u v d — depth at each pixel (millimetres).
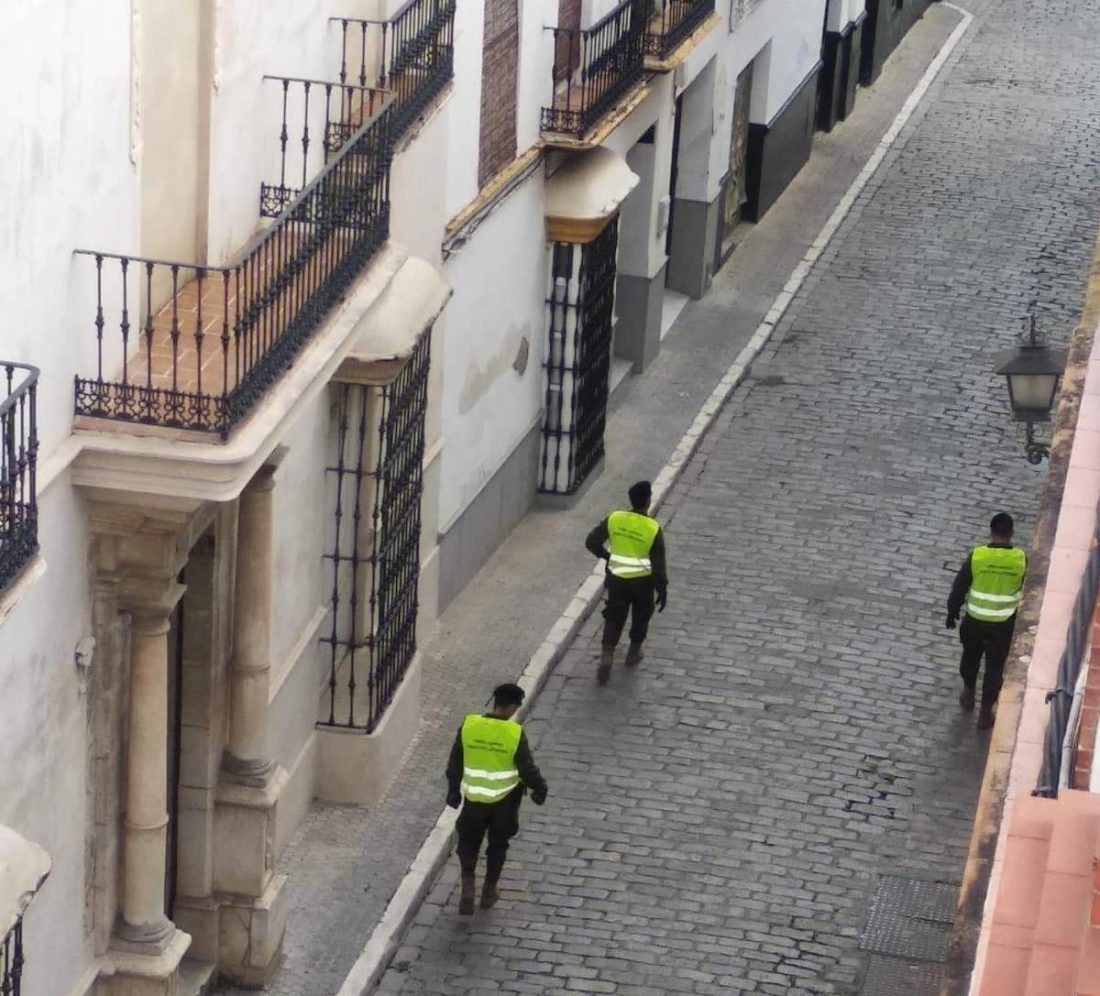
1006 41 105812
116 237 33656
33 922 33844
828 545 59719
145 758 36312
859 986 42938
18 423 30453
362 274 38375
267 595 40469
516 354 57562
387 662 47219
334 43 42531
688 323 73562
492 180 53781
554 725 50875
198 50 36406
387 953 42844
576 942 43625
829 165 88938
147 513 33719
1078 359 42719
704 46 71312
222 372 33625
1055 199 85938
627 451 64500
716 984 42688
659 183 68438
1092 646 28469
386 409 45156
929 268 78938
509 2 53375
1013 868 25594
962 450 65625
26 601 31859
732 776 49250
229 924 41438
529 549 58688
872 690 52906
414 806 47375
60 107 31125
